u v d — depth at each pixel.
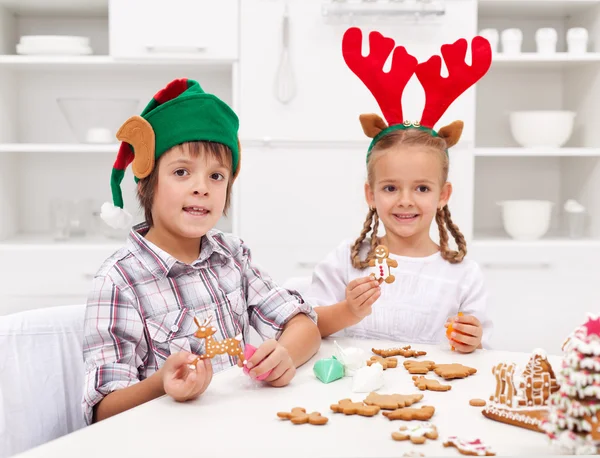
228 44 2.38
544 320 2.46
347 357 0.97
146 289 1.08
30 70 2.71
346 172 2.41
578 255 2.45
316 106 2.39
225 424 0.77
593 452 0.64
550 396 0.70
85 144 2.48
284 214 2.42
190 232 1.08
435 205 1.34
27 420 1.10
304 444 0.71
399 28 2.38
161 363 1.07
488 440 0.72
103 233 2.62
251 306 1.23
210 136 1.07
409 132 1.33
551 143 2.49
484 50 1.32
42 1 2.47
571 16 2.73
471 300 1.40
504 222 2.52
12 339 1.11
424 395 0.87
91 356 1.00
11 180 2.67
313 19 2.37
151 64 2.46
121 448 0.70
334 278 1.44
